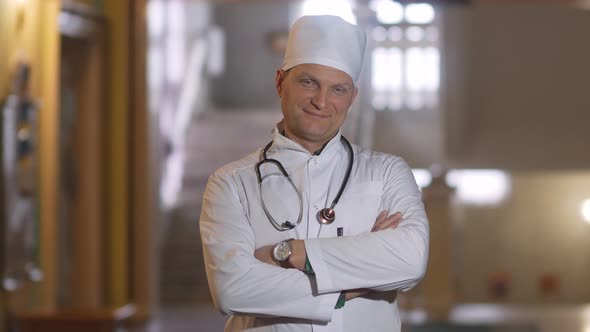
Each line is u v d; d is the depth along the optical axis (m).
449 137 11.46
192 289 10.70
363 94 10.56
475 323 8.60
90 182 8.16
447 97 11.41
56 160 6.71
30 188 6.29
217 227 2.42
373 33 11.45
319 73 2.40
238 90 16.70
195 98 14.42
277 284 2.32
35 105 6.37
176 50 12.91
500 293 13.62
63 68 8.04
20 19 6.29
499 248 13.77
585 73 11.25
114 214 8.49
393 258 2.34
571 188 13.69
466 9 11.23
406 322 8.56
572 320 8.86
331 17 2.42
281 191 2.45
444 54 11.36
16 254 6.08
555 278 13.69
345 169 2.50
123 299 8.51
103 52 8.24
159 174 10.83
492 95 11.38
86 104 8.14
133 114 8.64
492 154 11.45
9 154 5.98
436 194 9.38
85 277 8.12
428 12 12.31
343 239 2.35
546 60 11.27
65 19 7.42
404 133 12.29
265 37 16.67
